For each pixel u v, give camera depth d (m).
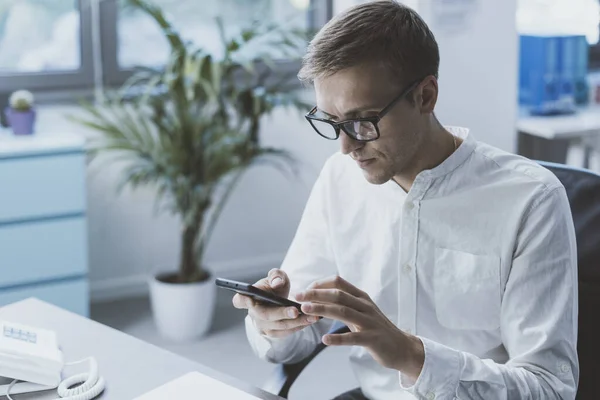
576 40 4.63
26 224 3.50
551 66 4.58
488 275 1.72
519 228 1.69
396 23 1.55
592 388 1.77
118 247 4.26
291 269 1.96
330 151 4.57
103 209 4.18
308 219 1.96
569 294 1.63
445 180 1.75
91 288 4.23
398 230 1.82
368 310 1.43
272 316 1.55
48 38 4.04
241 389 1.54
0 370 1.54
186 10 4.28
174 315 3.76
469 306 1.75
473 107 4.34
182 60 3.54
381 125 1.55
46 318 1.83
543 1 4.80
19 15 3.96
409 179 1.77
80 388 1.53
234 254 4.51
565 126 4.31
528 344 1.62
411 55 1.55
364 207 1.87
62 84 4.03
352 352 1.91
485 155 1.76
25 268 3.53
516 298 1.65
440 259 1.76
